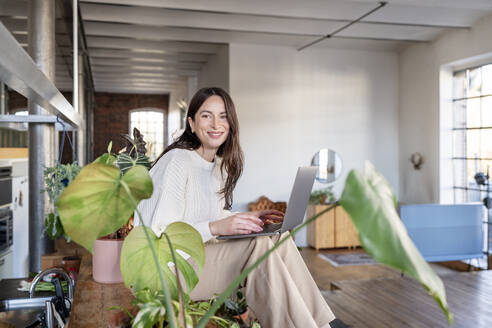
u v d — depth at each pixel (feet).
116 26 25.05
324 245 26.89
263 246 5.54
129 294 5.54
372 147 29.27
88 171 2.58
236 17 23.24
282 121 27.76
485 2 19.31
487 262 22.62
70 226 2.69
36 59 8.31
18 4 6.83
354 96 28.96
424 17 22.03
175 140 6.70
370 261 24.11
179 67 35.45
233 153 6.59
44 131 10.19
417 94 27.63
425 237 20.13
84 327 4.36
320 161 28.35
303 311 5.07
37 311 6.93
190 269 3.42
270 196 27.58
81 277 6.42
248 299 5.35
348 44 27.76
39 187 10.21
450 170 25.70
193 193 6.19
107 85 46.21
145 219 5.81
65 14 9.75
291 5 20.65
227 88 27.53
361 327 11.61
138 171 2.68
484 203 21.90
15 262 13.41
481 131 23.71
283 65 27.76
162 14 22.36
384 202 1.88
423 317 12.30
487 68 23.27
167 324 3.22
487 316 12.26
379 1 18.99
